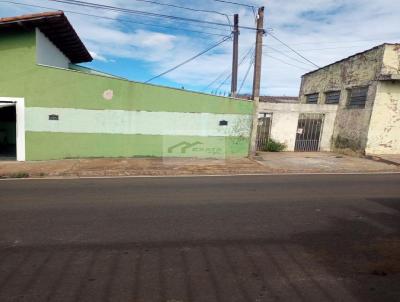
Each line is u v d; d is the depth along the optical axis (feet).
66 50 53.62
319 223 19.48
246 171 37.91
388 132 53.01
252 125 48.37
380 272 13.47
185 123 46.19
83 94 42.96
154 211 21.35
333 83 65.10
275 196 25.86
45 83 41.68
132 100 44.37
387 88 51.78
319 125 60.59
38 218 19.62
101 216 20.17
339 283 12.55
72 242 16.10
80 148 43.91
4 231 17.44
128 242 16.20
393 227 18.98
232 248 15.69
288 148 59.06
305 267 13.83
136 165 39.42
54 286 12.03
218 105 46.75
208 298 11.39
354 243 16.49
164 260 14.28
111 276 12.82
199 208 22.18
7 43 40.16
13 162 41.14
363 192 27.91
